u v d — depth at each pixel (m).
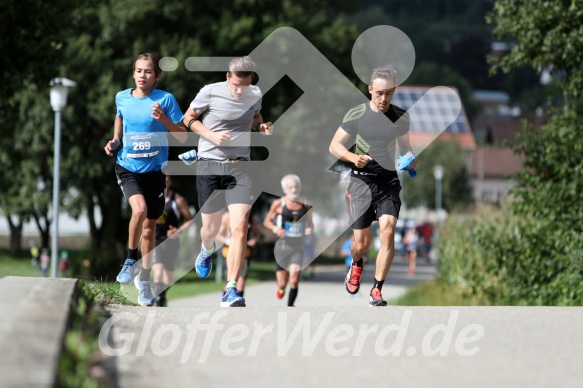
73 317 16.05
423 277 97.38
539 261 39.31
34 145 86.88
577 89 39.34
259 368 15.66
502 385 14.80
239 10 92.25
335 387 14.42
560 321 20.31
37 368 11.64
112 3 86.69
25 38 55.84
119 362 15.37
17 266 102.94
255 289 72.62
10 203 95.12
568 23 38.44
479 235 43.88
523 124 40.44
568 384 14.91
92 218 96.62
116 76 86.81
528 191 39.69
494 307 22.14
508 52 41.81
